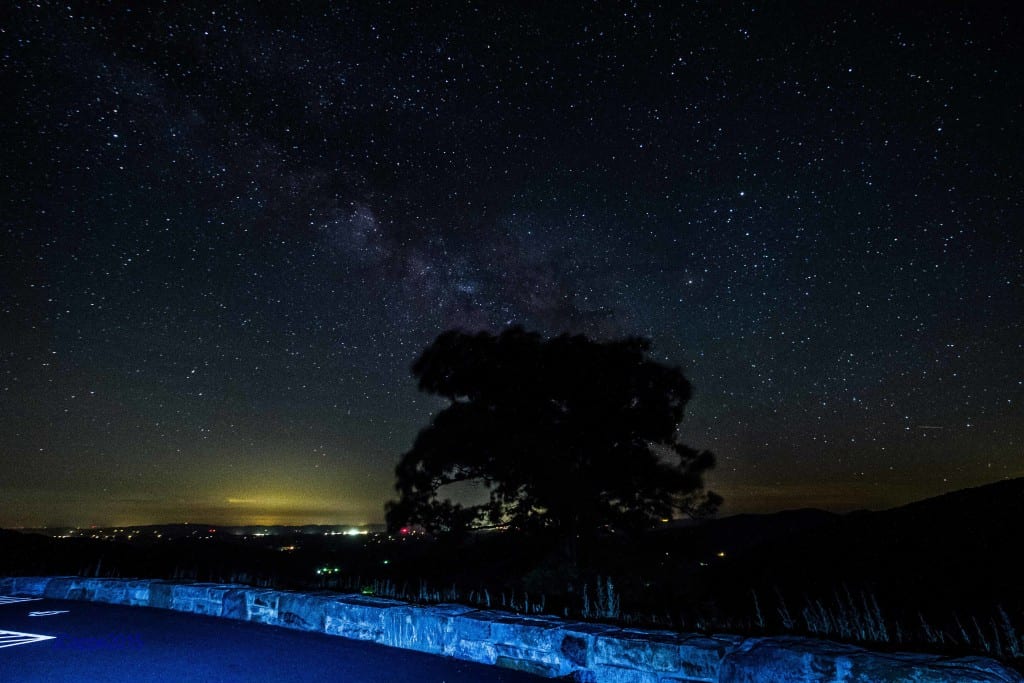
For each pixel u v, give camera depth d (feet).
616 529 51.88
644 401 52.26
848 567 57.26
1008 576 46.21
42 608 27.48
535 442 49.75
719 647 15.74
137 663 18.40
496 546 54.65
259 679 17.11
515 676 17.81
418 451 52.80
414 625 20.95
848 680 12.98
